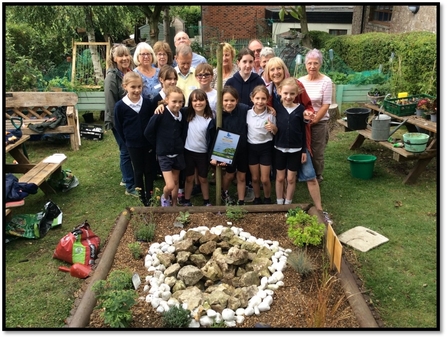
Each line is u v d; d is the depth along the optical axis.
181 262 3.62
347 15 17.77
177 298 3.21
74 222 4.80
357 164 5.69
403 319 3.22
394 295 3.49
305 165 4.54
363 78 8.74
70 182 5.69
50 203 4.73
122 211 4.65
